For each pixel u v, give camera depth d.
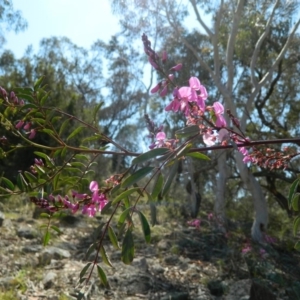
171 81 1.61
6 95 2.00
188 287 7.43
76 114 18.05
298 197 1.70
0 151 2.08
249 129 17.78
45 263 7.42
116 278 6.94
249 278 7.99
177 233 10.85
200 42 18.77
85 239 9.45
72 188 2.04
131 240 1.33
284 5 15.95
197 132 1.51
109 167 17.98
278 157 1.94
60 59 25.88
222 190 13.53
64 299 5.66
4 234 8.59
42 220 10.44
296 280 8.93
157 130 2.03
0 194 1.93
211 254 9.98
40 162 2.03
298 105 19.22
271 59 17.78
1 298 5.53
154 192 1.31
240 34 16.14
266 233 12.25
